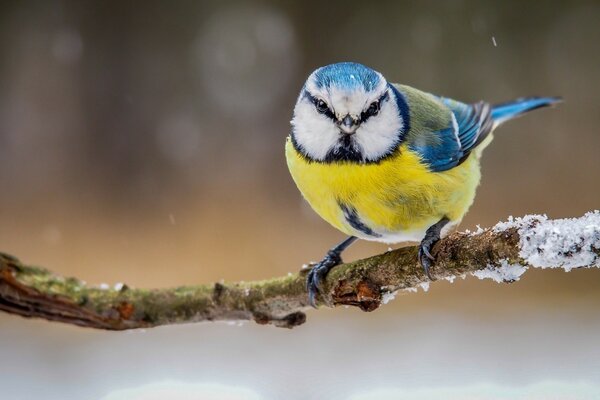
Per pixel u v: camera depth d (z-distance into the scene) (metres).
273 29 19.28
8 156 18.02
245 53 19.17
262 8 19.33
